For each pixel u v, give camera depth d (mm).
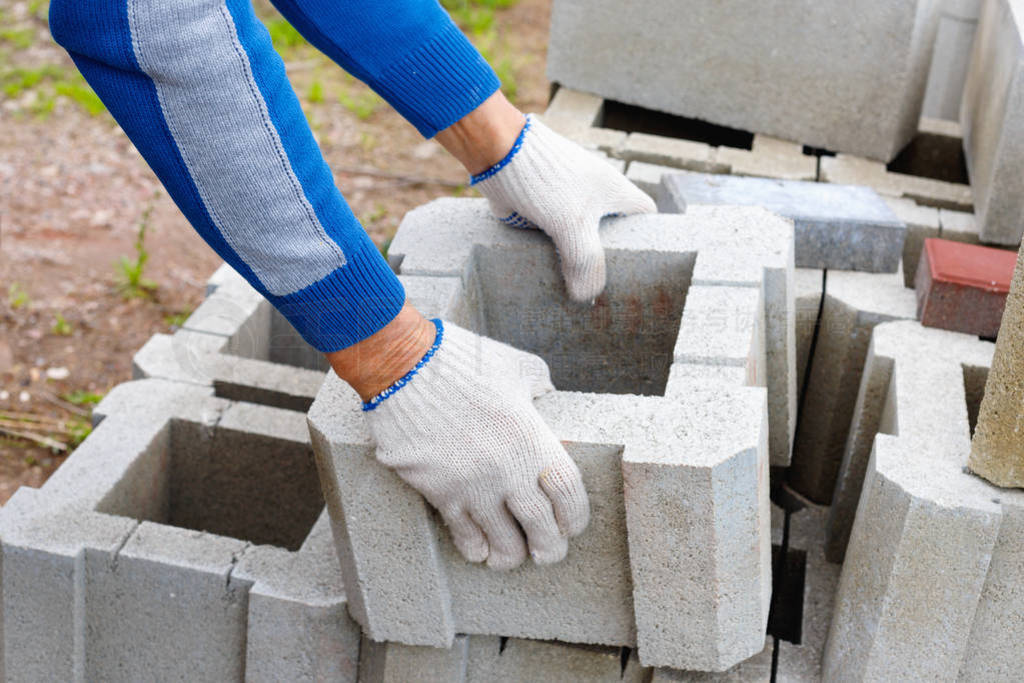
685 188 2678
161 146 1314
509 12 6262
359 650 1931
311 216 1372
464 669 1900
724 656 1733
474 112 1819
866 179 2961
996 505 1634
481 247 2064
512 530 1669
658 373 2176
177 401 2457
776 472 2484
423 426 1555
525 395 1611
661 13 3195
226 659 1999
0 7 6109
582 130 3199
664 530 1608
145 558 1962
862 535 1762
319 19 1642
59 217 4336
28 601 2012
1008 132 2520
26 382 3438
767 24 3055
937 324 2213
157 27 1238
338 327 1467
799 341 2439
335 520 1767
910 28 2865
